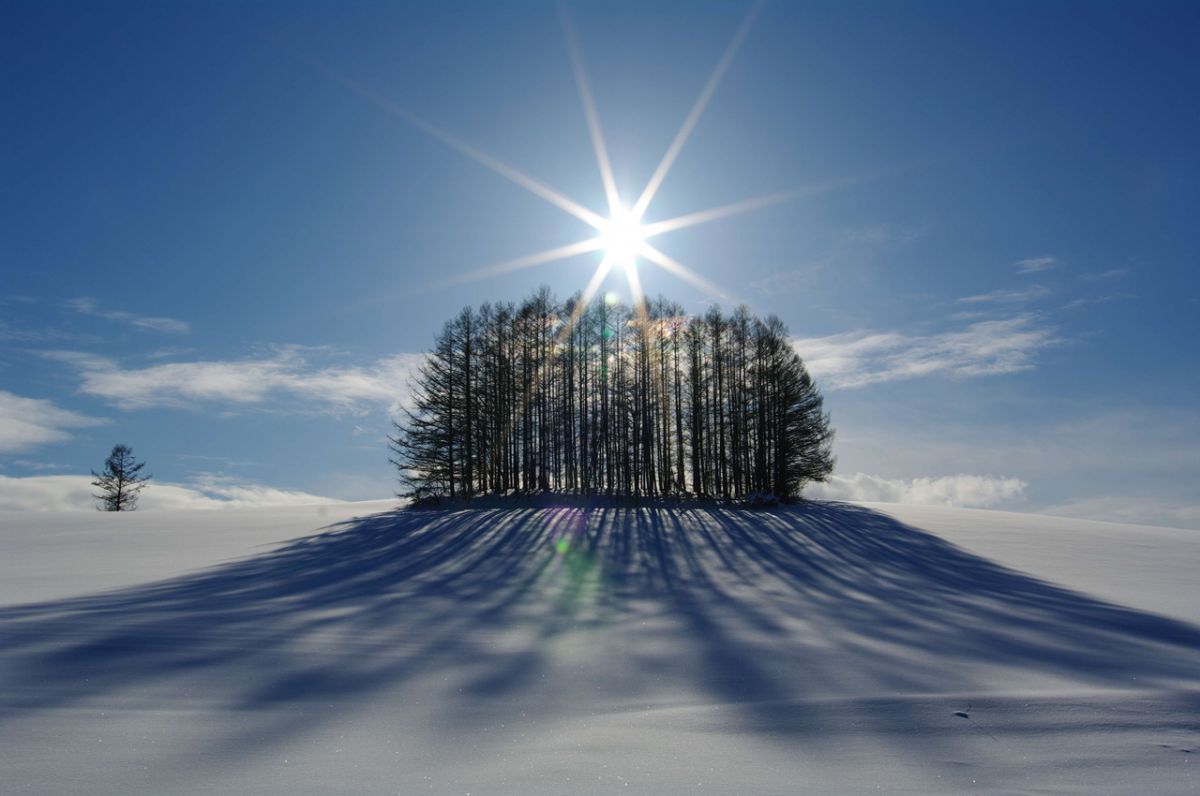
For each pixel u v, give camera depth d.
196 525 32.88
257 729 6.10
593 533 27.00
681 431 43.09
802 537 26.94
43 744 5.61
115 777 4.97
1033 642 10.58
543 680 8.00
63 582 16.98
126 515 38.47
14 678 7.62
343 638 10.23
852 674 8.37
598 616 12.76
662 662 8.99
